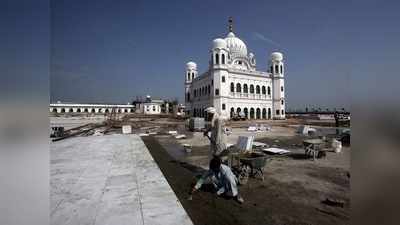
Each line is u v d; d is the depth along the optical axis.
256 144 10.18
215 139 6.04
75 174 6.19
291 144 13.15
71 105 63.56
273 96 52.25
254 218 3.87
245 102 47.78
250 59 58.72
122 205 4.19
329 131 20.47
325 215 4.00
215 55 44.84
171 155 9.58
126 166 7.19
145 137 16.75
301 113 69.12
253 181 5.90
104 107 72.50
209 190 5.11
